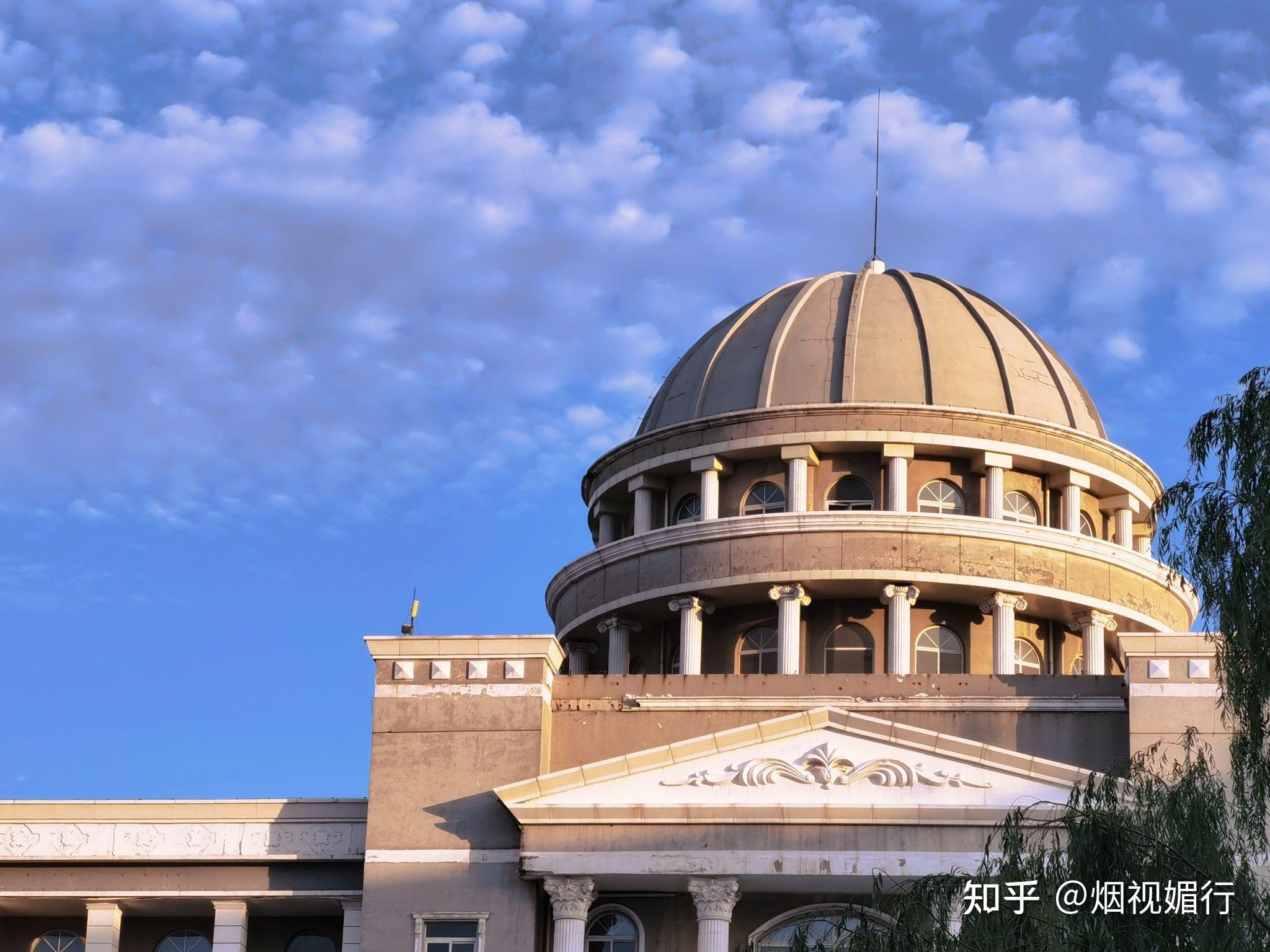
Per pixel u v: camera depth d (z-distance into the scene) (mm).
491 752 50000
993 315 70250
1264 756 33156
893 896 35031
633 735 51156
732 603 64438
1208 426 33656
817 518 63031
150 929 53875
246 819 52250
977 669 63125
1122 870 31750
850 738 48188
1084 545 64125
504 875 48750
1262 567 32031
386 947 48438
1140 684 48906
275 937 53562
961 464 65375
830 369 66875
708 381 68312
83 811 52594
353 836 51750
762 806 47469
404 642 51219
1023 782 47094
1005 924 32156
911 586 62500
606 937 49312
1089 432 67562
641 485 67312
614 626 65125
